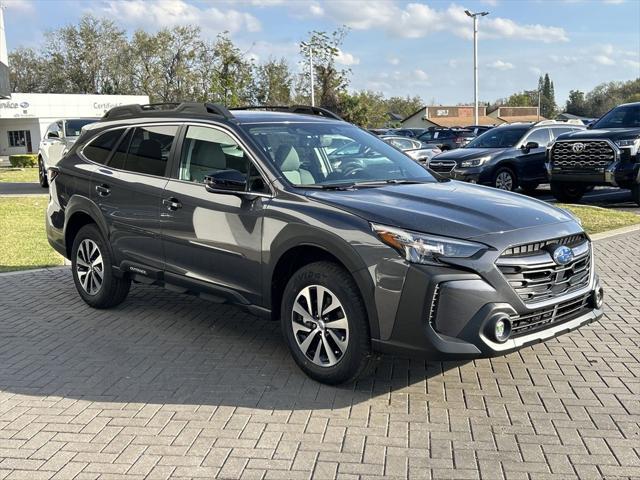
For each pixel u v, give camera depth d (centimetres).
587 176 1247
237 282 484
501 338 388
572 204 1318
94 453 359
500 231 403
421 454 351
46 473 339
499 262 391
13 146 5366
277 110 639
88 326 582
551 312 417
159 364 488
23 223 1172
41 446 368
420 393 429
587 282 452
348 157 528
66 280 755
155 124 571
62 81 7325
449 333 383
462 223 404
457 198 454
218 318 600
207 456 353
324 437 371
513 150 1423
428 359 386
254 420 393
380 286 393
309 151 510
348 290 410
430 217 405
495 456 348
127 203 568
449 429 379
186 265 522
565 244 434
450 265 383
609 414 395
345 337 418
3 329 576
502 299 389
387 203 430
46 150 1811
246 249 470
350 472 335
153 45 6919
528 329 409
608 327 556
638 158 1205
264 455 353
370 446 360
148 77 7062
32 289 714
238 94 4238
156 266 550
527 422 386
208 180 470
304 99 4991
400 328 390
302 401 418
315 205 434
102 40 7344
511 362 481
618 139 1212
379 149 565
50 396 434
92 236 613
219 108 526
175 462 347
